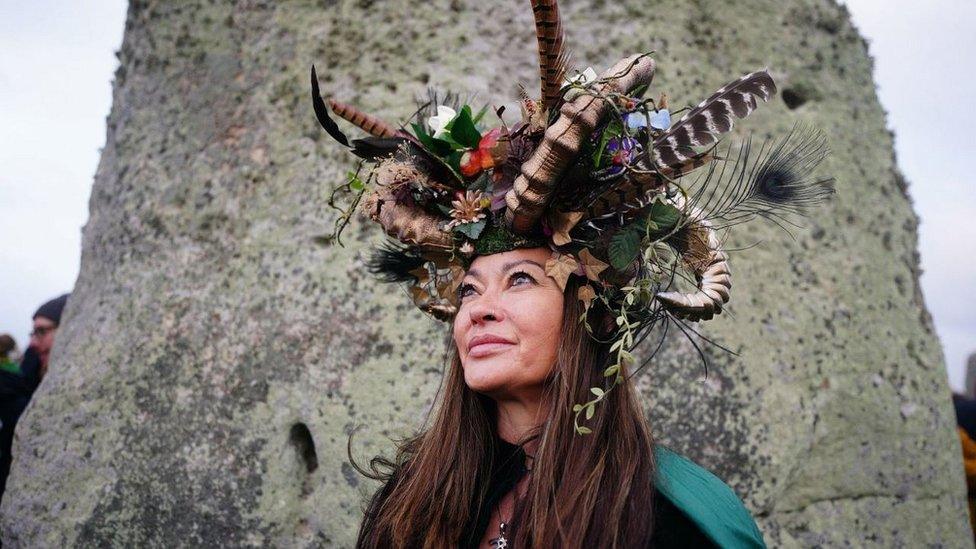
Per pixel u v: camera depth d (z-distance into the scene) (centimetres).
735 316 249
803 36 288
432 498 166
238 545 237
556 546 147
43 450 274
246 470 239
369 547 174
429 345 233
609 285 154
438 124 168
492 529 162
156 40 297
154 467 250
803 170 172
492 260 158
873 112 304
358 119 178
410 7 259
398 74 256
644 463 154
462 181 160
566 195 152
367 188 181
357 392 234
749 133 268
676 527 152
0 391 417
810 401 254
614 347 142
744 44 275
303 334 242
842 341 264
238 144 269
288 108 263
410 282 213
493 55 257
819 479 253
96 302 286
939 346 296
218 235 263
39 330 452
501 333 154
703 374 241
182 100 285
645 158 149
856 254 276
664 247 162
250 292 252
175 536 243
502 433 166
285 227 253
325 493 233
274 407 240
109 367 267
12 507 276
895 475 267
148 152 288
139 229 279
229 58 279
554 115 151
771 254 260
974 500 405
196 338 255
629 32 261
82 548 254
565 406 153
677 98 260
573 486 150
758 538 158
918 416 276
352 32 261
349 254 244
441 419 174
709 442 237
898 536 264
